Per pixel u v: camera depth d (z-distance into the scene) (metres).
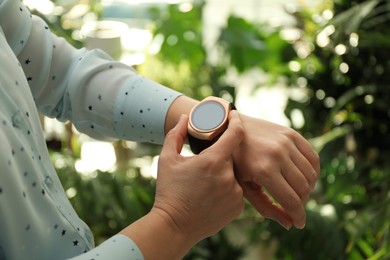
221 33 2.08
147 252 0.50
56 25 1.35
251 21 2.19
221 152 0.52
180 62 2.12
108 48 1.68
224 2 2.47
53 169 0.58
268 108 2.32
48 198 0.53
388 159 1.44
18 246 0.51
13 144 0.51
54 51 0.68
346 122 1.53
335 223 1.43
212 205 0.52
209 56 2.19
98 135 0.71
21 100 0.53
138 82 0.68
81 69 0.68
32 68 0.66
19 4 0.64
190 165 0.52
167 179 0.53
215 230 0.54
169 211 0.52
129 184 1.52
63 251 0.54
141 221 0.51
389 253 1.19
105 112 0.68
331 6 1.50
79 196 1.40
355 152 1.50
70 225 0.54
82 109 0.69
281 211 0.61
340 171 1.49
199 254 1.71
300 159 0.58
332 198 1.44
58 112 0.72
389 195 1.22
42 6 1.42
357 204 1.47
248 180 0.59
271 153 0.57
